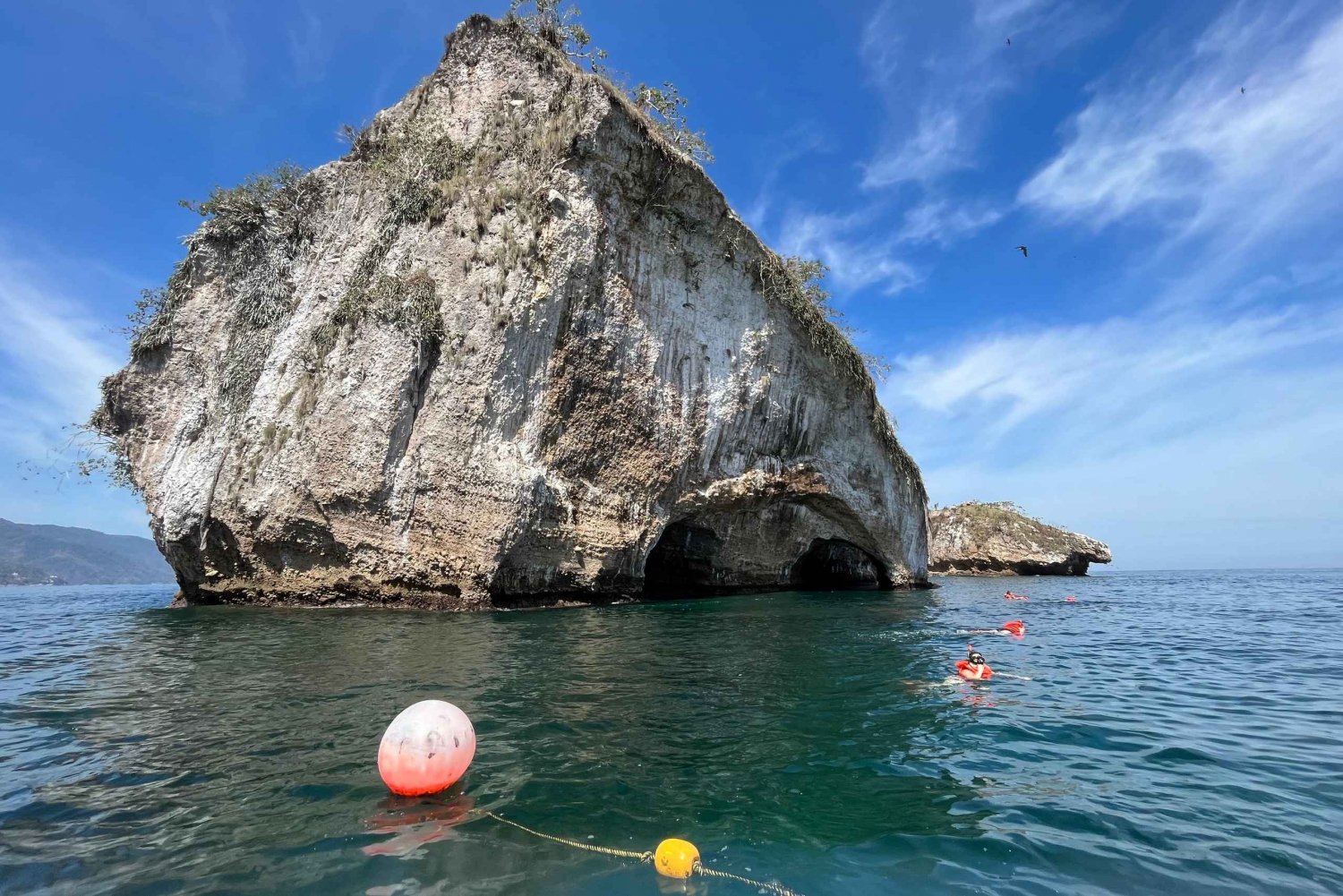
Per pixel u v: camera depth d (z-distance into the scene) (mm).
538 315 18188
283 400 17609
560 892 3379
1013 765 5449
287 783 4719
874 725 6559
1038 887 3541
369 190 19641
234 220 19109
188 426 17766
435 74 21188
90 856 3686
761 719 6707
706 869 3666
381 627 12781
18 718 6293
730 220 21828
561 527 18531
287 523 16422
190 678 8062
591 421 19656
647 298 20891
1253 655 11398
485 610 16203
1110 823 4340
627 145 19656
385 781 4543
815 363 24750
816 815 4406
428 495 16750
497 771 5051
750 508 24922
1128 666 10227
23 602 21828
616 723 6410
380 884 3420
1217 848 4012
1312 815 4512
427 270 18297
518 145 19562
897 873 3684
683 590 26281
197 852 3742
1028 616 17703
